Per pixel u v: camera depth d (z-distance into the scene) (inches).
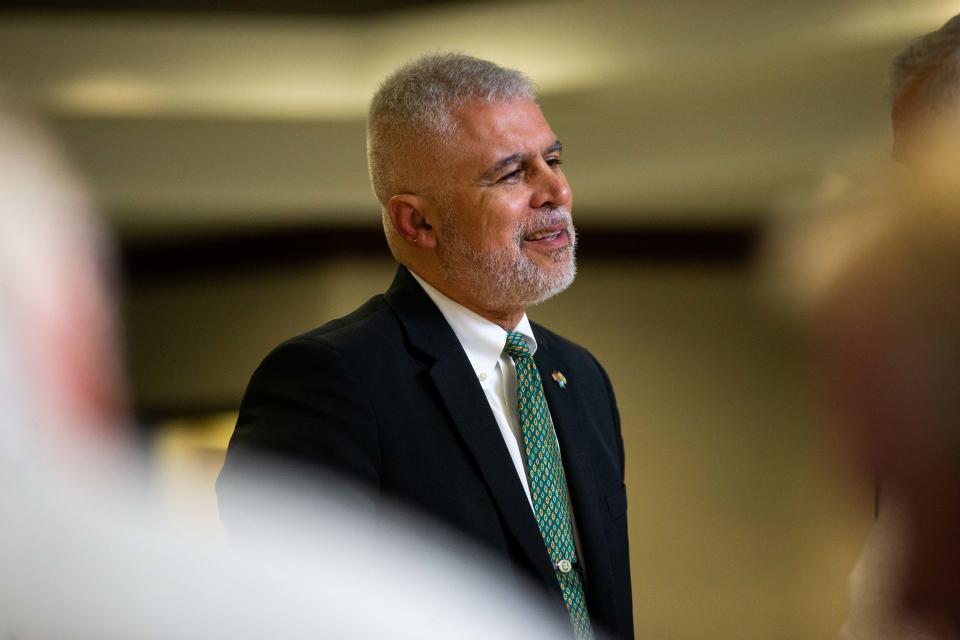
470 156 239.1
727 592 812.6
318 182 703.7
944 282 63.8
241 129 689.6
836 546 89.1
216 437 836.0
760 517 804.0
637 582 828.0
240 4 658.2
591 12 609.3
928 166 69.2
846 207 65.9
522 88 250.2
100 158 666.8
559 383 249.6
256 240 812.6
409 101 244.7
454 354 234.1
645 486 826.8
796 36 548.4
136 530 52.2
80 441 46.6
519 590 217.8
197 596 54.6
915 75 163.5
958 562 75.6
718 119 620.4
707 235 804.6
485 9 639.8
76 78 645.9
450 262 240.2
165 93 662.5
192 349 847.1
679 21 585.0
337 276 794.8
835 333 65.1
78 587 50.4
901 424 64.7
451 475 221.3
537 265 239.6
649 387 820.0
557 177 243.3
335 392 217.3
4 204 43.8
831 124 573.0
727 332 805.2
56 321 44.1
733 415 808.3
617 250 809.5
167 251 832.3
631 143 653.9
